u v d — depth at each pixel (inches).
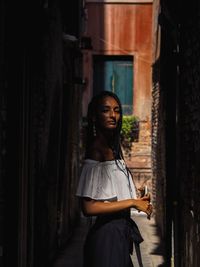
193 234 183.3
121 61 586.9
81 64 471.8
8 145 160.9
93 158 117.3
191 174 189.5
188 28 199.2
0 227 155.0
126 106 585.9
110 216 116.3
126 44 579.2
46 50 238.8
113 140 119.4
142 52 577.9
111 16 578.6
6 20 156.3
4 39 153.1
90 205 114.0
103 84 586.6
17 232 167.6
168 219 251.3
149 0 576.4
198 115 171.3
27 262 193.9
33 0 198.8
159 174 392.5
